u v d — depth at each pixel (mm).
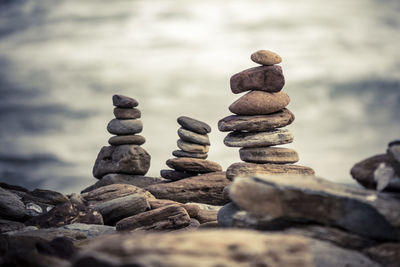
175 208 2510
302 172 2619
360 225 1972
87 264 1601
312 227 2006
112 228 2490
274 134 2621
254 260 1641
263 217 2041
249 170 2598
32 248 2176
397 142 2100
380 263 1917
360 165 2156
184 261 1544
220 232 1818
